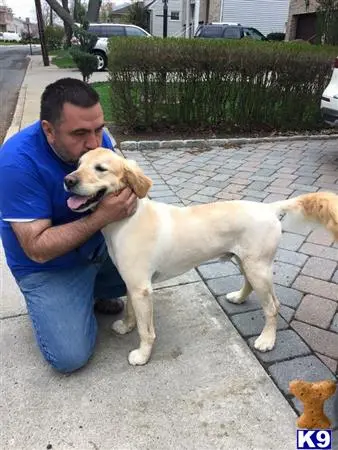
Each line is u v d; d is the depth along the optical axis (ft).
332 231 8.17
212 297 10.53
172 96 25.73
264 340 8.75
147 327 8.25
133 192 7.59
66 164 7.93
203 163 21.18
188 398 7.64
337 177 18.89
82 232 7.57
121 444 6.82
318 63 26.09
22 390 7.82
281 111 27.25
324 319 9.64
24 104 35.01
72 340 7.97
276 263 11.93
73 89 7.14
